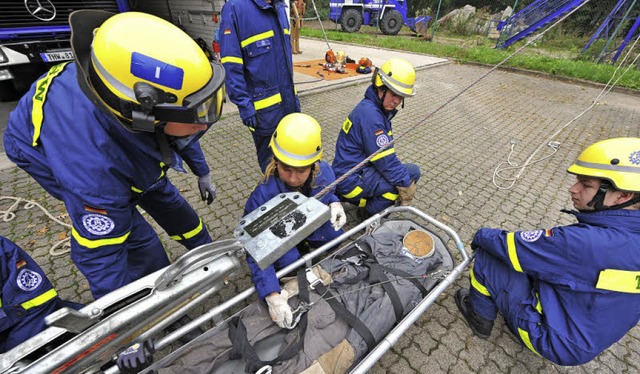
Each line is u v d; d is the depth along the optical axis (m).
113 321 0.92
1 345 1.16
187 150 1.74
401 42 12.30
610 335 1.41
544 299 1.52
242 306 2.06
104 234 1.06
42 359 0.84
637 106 6.95
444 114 5.73
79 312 0.84
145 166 1.13
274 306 1.41
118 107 0.85
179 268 0.98
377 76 2.22
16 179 3.14
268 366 1.26
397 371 1.78
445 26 17.44
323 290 1.56
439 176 3.69
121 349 1.07
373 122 2.29
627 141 1.29
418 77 8.14
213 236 2.61
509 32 12.56
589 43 11.89
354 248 1.83
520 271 1.57
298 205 1.51
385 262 1.74
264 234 1.38
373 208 2.72
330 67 7.53
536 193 3.48
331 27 18.20
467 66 10.02
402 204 2.67
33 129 1.07
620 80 8.38
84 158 0.95
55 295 1.26
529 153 4.40
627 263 1.27
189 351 1.32
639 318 1.39
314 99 5.93
